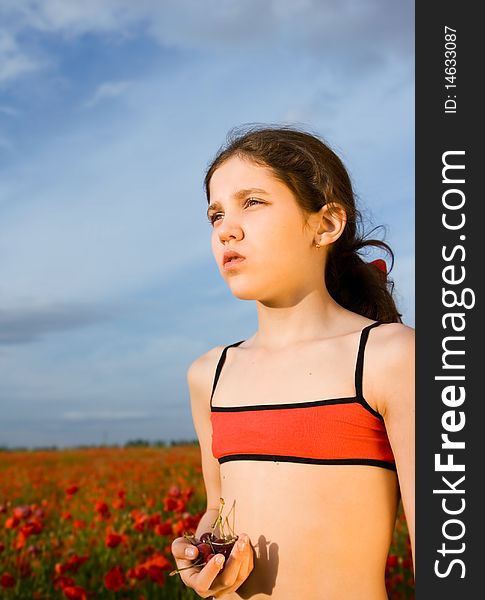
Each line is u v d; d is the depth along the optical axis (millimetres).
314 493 1730
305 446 1750
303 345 1883
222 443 1897
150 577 4043
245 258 1860
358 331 1853
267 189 1881
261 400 1860
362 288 2184
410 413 1723
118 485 6719
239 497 1822
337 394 1766
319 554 1707
